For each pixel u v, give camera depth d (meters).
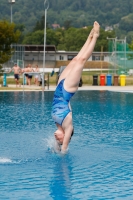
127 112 20.81
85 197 8.62
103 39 142.88
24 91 32.75
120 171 10.41
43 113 20.34
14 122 17.64
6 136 14.63
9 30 40.84
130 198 8.59
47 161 11.34
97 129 16.03
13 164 11.05
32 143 13.54
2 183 9.46
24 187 9.20
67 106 12.30
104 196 8.69
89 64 96.88
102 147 12.99
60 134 12.27
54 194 8.78
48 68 84.56
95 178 9.84
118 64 49.03
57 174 10.14
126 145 13.28
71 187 9.20
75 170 10.48
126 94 30.97
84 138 14.32
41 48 83.50
